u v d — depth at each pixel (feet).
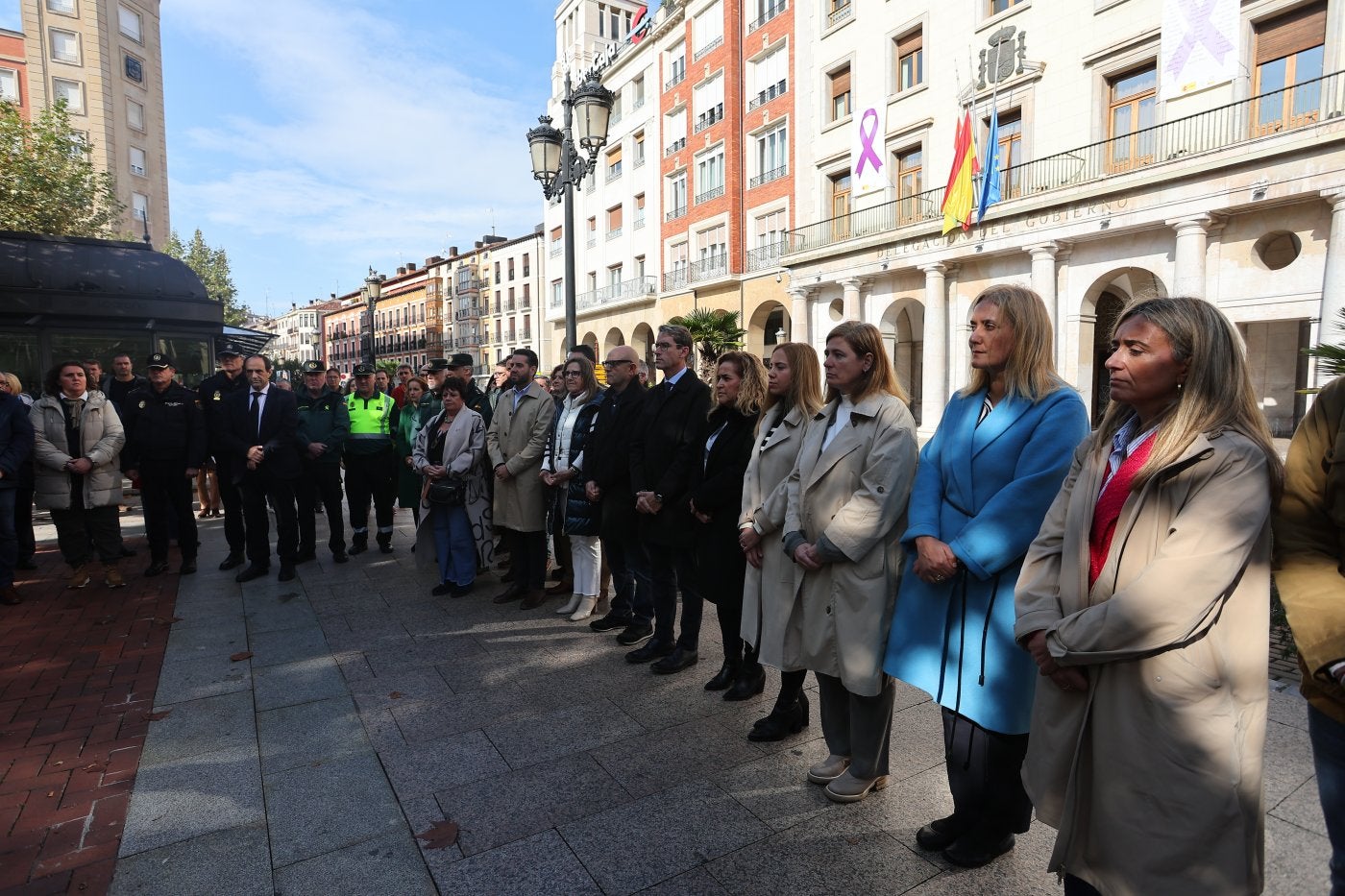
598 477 15.33
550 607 18.24
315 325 401.90
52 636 16.07
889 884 7.53
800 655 9.68
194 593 19.65
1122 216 50.83
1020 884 7.49
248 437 20.94
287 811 9.14
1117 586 5.36
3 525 18.48
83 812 9.15
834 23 77.97
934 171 67.56
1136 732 5.16
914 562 8.05
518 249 194.70
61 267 34.04
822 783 9.53
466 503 19.12
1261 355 57.11
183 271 37.52
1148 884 5.09
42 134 63.62
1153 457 5.28
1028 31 58.54
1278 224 44.68
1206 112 44.78
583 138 26.43
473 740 10.98
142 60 140.87
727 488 12.06
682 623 13.89
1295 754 9.54
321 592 19.77
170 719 11.84
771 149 91.35
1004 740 7.36
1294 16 44.24
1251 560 5.06
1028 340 7.41
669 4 107.24
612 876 7.77
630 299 116.47
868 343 9.22
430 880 7.78
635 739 10.97
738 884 7.60
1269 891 6.98
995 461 7.40
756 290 93.09
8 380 18.66
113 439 19.88
